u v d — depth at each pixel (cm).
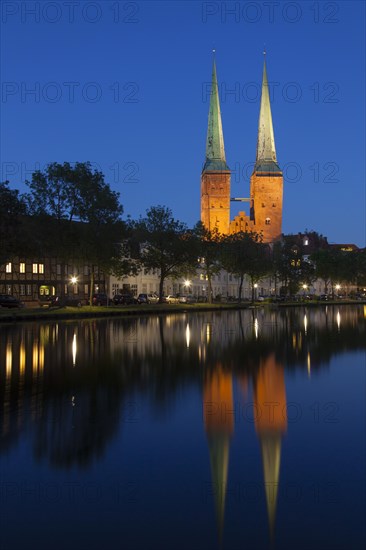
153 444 1019
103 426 1142
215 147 18925
